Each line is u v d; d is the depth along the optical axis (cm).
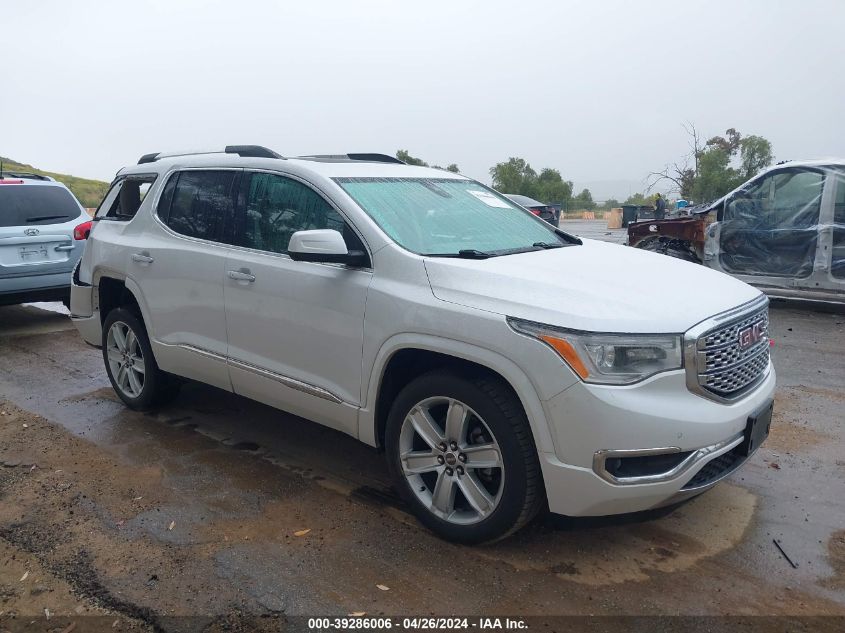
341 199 396
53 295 854
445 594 316
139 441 499
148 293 507
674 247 1052
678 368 311
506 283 335
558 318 311
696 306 330
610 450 302
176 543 361
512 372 316
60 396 605
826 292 946
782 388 598
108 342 566
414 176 461
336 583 325
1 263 803
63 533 373
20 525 383
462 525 348
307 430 519
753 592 315
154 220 513
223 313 452
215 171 477
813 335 786
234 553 351
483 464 338
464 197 464
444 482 354
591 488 308
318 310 393
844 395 575
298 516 388
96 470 451
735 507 393
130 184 561
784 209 915
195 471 448
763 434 354
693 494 324
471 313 330
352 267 381
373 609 306
